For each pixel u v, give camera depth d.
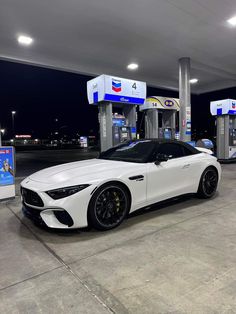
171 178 3.87
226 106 9.77
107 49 7.60
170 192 3.86
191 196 4.50
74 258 2.45
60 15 5.49
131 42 7.09
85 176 3.09
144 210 3.71
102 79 6.64
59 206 2.81
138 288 1.94
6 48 7.43
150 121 10.12
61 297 1.86
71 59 8.45
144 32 6.43
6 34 6.46
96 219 3.00
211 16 5.63
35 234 3.06
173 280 2.04
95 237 2.94
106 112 7.03
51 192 2.88
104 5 5.12
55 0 4.89
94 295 1.88
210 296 1.82
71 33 6.44
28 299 1.85
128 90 7.17
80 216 2.89
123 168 3.41
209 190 4.59
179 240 2.81
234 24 6.02
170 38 6.84
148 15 5.55
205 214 3.70
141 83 7.49
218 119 10.29
